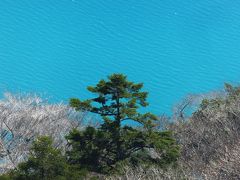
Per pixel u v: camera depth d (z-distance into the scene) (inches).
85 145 1668.3
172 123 2410.2
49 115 2856.8
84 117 2778.1
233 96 2532.0
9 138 2669.8
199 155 1969.7
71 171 1469.0
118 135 1673.2
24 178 1441.9
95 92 1686.8
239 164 1776.6
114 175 1596.9
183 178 1627.7
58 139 2600.9
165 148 1688.0
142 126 1825.8
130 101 1688.0
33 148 1461.6
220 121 2207.2
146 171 1615.4
